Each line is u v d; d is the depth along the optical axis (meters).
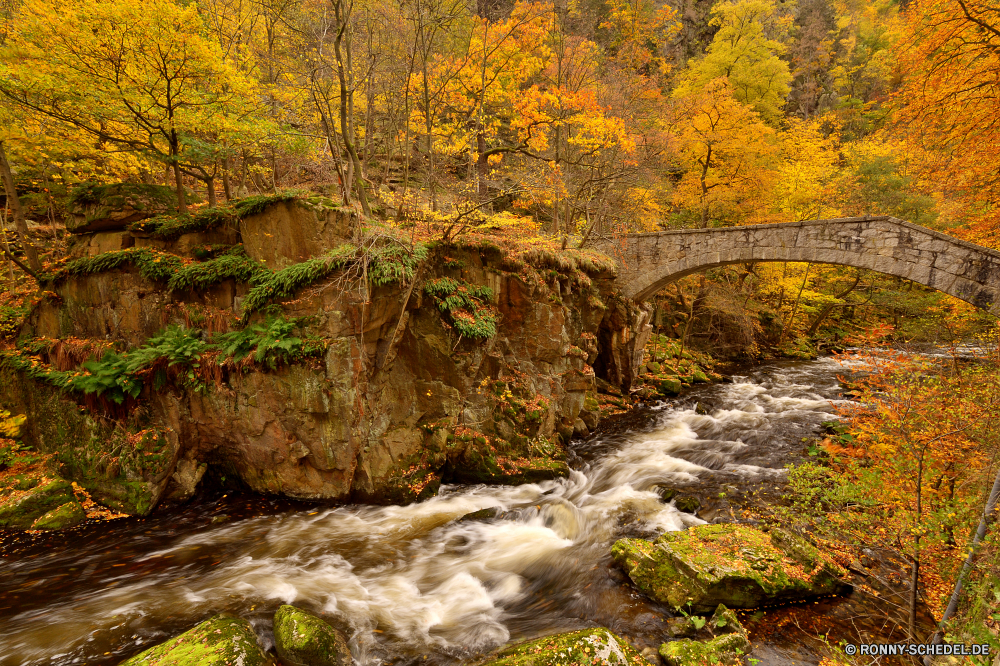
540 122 16.64
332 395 9.04
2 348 11.81
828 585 6.71
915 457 5.51
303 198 9.61
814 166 24.66
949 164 11.46
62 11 8.98
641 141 19.78
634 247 18.61
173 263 10.16
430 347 10.70
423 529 9.05
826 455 11.92
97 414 9.53
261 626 6.23
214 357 9.45
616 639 5.43
